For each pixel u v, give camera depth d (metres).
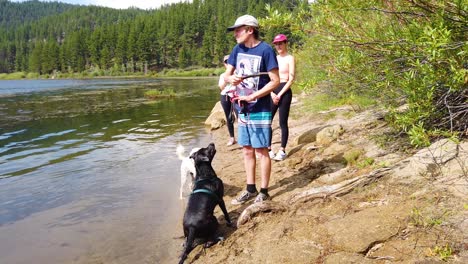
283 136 5.74
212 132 9.36
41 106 18.22
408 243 2.81
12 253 3.72
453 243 2.66
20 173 6.54
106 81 52.31
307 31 3.94
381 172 3.99
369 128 5.79
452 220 2.89
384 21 3.56
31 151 8.29
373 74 3.72
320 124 7.56
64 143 9.02
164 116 13.12
